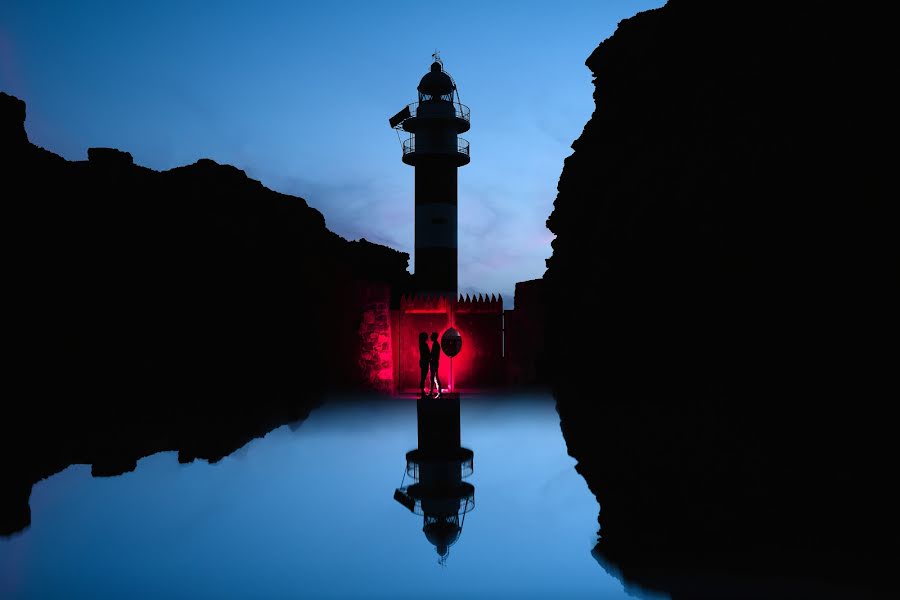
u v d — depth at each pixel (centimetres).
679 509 1261
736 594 852
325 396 3425
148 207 3503
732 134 2856
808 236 2362
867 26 2333
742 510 1205
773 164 2577
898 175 2117
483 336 3894
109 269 3138
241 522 1292
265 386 3334
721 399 2425
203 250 3550
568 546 1127
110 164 3438
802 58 2569
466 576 1003
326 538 1198
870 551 970
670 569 955
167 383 2950
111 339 2964
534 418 2644
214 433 2266
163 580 991
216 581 989
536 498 1452
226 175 4059
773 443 1747
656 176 3362
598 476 1633
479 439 2192
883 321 2033
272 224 4122
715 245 2827
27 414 2253
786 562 940
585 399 3156
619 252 3572
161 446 2045
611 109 3984
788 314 2370
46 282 2844
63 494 1476
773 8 2792
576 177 4228
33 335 2662
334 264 4262
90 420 2308
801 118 2509
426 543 1170
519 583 972
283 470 1747
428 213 4622
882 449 1533
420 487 1562
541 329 3981
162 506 1382
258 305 3669
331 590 962
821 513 1153
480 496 1483
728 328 2672
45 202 2989
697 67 3309
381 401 3309
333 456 1925
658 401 2788
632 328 3388
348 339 3731
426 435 1892
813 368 2189
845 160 2288
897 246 2062
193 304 3403
